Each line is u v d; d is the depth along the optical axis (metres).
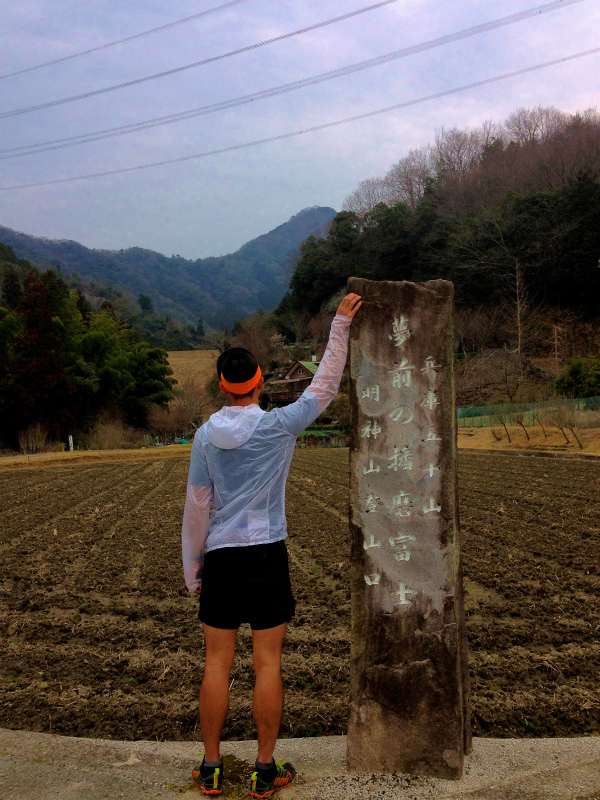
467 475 18.67
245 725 3.82
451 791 2.76
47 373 38.75
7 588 7.60
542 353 50.81
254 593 2.73
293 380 57.03
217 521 2.83
